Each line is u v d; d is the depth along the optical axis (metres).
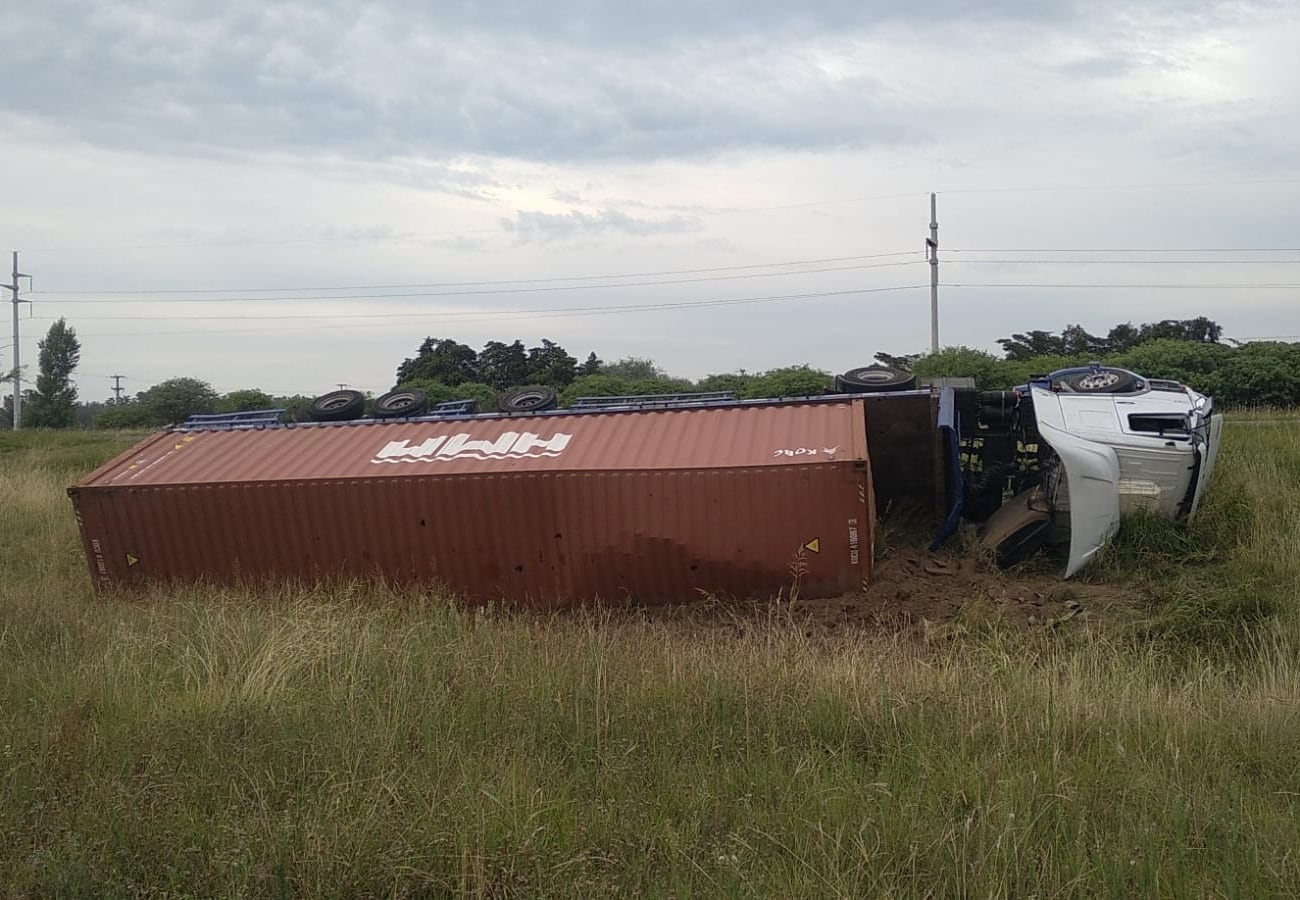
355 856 5.55
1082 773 6.48
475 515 12.47
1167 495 12.48
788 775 6.64
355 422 14.27
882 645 10.22
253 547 13.06
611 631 10.95
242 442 14.15
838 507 11.72
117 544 13.40
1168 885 5.18
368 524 12.74
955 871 5.31
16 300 71.88
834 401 13.10
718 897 5.21
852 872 5.32
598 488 12.16
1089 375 13.54
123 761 6.75
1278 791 6.46
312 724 7.35
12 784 6.52
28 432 41.94
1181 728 7.24
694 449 12.38
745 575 11.98
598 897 5.30
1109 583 12.12
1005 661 8.89
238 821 6.05
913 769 6.64
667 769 6.73
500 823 5.79
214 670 8.43
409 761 6.82
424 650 8.98
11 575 14.95
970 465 15.00
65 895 5.41
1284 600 10.77
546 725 7.35
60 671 8.70
